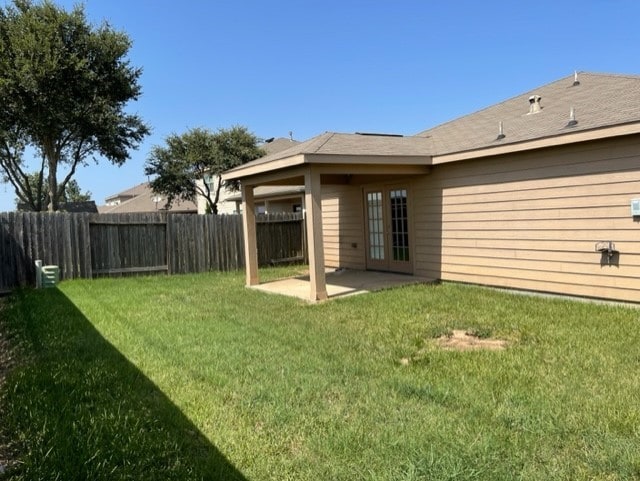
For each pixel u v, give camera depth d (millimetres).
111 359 4918
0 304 8680
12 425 3334
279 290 9430
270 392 3865
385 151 8930
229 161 29328
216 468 2721
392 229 11000
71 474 2674
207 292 9461
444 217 9430
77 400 3811
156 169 29875
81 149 25203
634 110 6406
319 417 3363
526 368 4234
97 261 11797
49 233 11062
